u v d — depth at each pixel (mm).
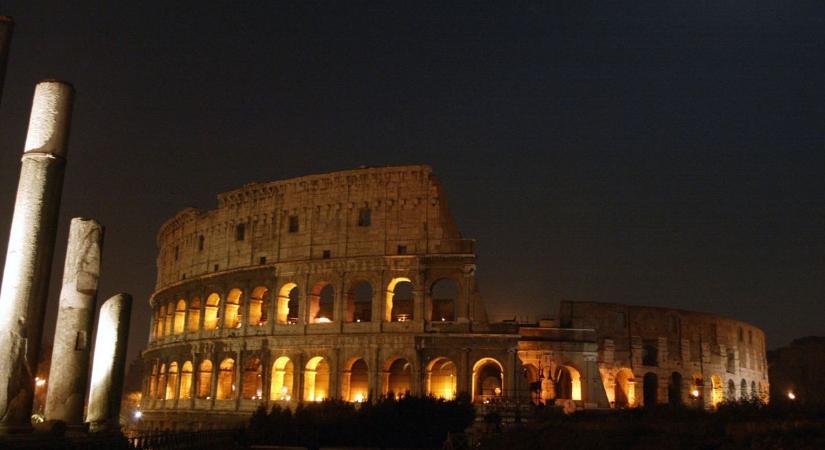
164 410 99875
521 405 76062
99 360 41469
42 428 31047
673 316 108938
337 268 87875
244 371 91062
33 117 33375
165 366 105375
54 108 33406
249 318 92625
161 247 121000
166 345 105500
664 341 106250
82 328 36688
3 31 30562
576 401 84500
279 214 94000
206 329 98375
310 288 89000
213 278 98438
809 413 35406
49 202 32406
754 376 124125
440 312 94438
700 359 110250
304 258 89938
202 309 99375
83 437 32344
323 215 90688
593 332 88250
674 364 107000
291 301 102688
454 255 84188
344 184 90688
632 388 102062
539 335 87750
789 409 37938
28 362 30453
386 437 61188
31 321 30875
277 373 89062
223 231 99812
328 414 63750
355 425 61688
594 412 57125
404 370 87562
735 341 119000
